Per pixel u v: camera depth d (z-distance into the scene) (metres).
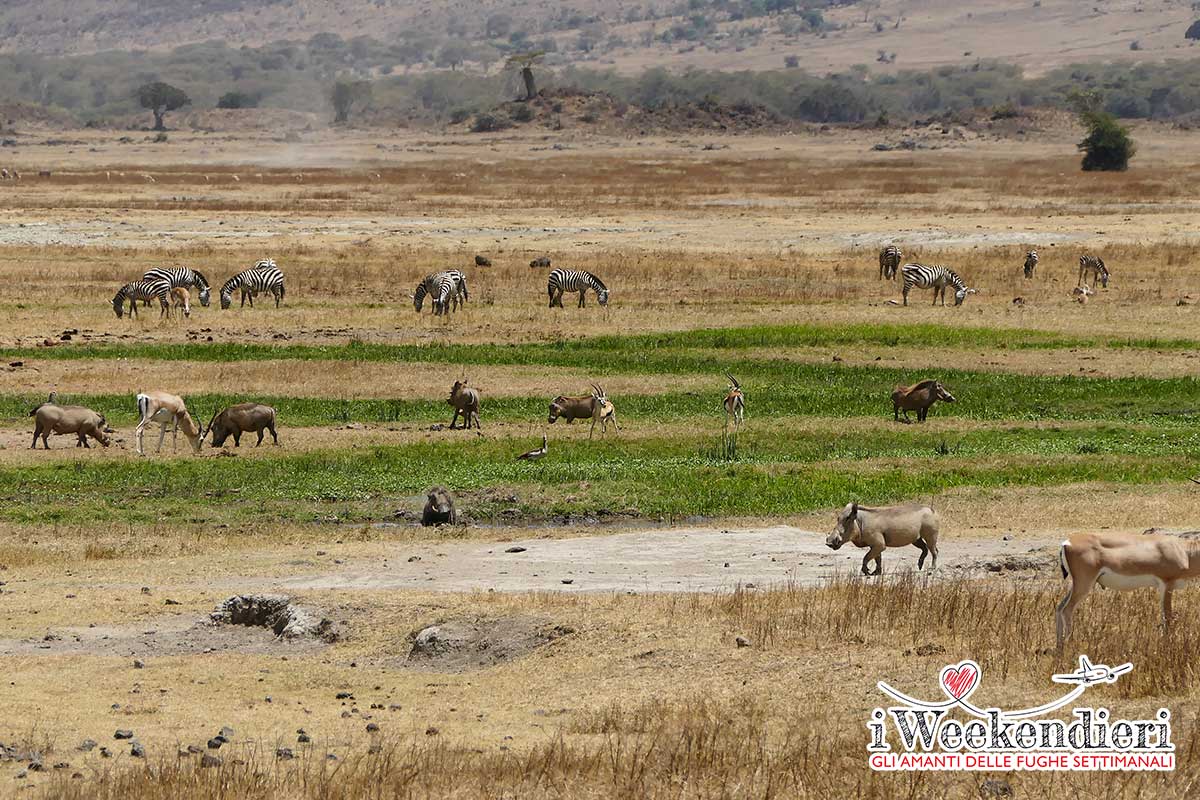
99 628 41.62
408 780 27.16
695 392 82.31
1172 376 86.69
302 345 97.31
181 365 88.94
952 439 70.19
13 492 60.59
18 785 27.44
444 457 66.56
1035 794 25.89
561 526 55.66
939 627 36.72
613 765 27.59
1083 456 65.44
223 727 31.70
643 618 38.59
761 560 48.09
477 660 37.47
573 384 84.50
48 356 91.81
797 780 26.67
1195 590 40.03
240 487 61.69
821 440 70.25
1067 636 33.94
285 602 41.81
